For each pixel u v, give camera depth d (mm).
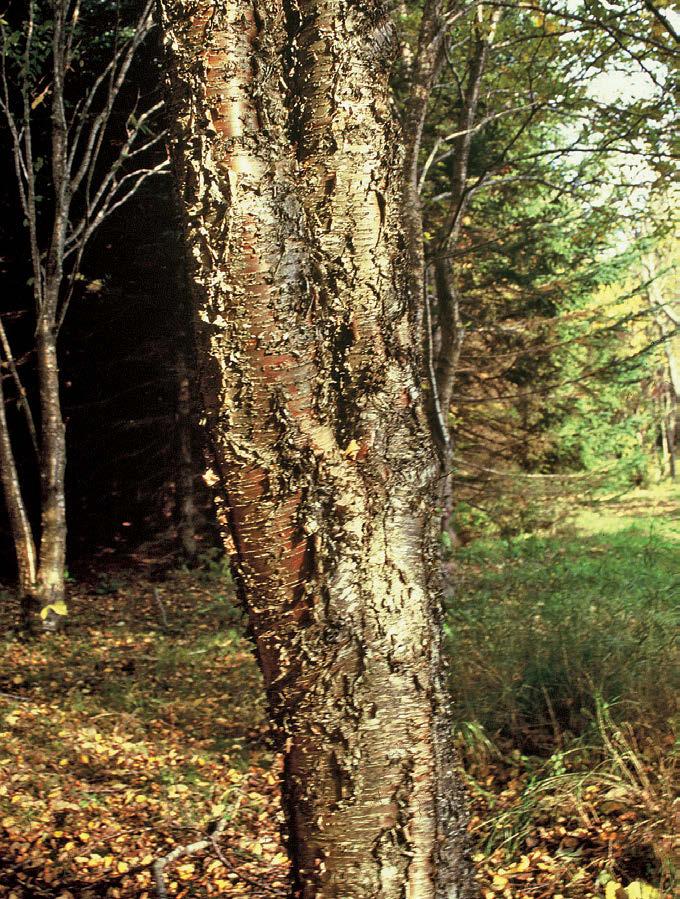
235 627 10109
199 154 2135
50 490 9797
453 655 5973
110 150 13766
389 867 2242
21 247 14312
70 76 12570
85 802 4969
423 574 2316
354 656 2223
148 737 6273
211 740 6180
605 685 5148
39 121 13016
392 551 2262
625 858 3600
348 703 2221
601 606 7129
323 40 2223
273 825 4844
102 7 12164
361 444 2250
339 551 2211
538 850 3914
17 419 15461
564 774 4383
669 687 5004
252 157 2135
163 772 5527
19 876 4160
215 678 7781
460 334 10094
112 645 9273
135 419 15383
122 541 15680
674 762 4074
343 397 2264
